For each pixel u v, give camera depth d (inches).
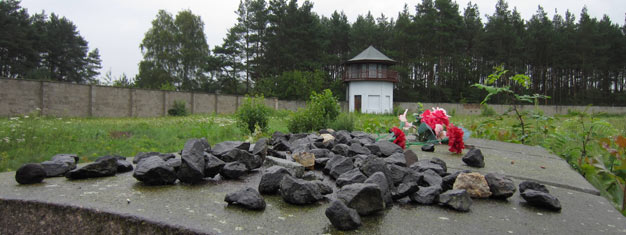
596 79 1808.6
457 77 1603.1
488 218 47.1
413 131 182.2
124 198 51.0
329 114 269.6
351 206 45.2
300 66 1391.5
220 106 902.4
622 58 1712.6
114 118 611.5
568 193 63.9
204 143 95.5
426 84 1621.6
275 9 1451.8
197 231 37.7
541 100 1782.7
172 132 299.9
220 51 1455.5
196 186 61.1
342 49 1756.9
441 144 131.5
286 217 44.6
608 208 53.8
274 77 1337.4
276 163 76.6
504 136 173.9
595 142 133.5
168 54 1411.2
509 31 1551.4
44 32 1553.9
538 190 60.6
